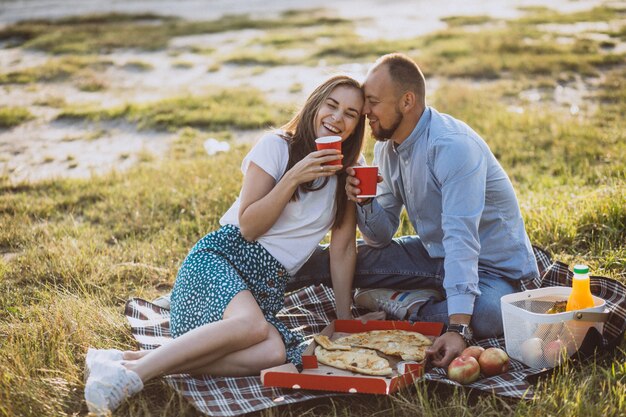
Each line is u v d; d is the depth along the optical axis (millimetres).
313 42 18312
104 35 20516
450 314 3633
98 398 3123
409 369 3352
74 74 14922
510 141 8625
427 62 14008
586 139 8398
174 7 31172
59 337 3869
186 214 6449
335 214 4004
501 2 27094
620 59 13430
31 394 3264
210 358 3363
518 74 12945
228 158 8266
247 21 23438
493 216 3939
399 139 3938
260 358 3467
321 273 4328
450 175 3699
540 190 6590
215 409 3217
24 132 10664
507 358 3434
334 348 3576
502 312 3621
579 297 3482
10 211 6645
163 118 10852
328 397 3418
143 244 5680
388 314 4246
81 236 5902
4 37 20578
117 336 4078
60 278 5051
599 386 3295
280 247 3805
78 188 7445
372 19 23312
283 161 3799
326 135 3744
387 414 3256
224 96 12359
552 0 26609
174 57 17188
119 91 13586
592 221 5242
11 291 4832
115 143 9984
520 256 4012
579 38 16047
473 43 15805
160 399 3367
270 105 11625
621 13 21062
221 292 3510
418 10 25703
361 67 14203
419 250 4285
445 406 3271
